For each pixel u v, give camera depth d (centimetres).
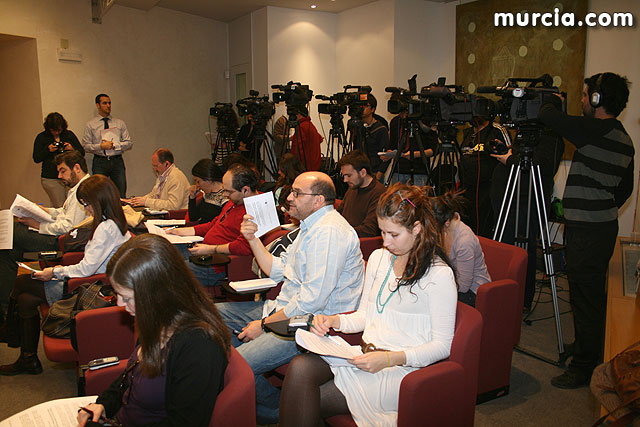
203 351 120
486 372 229
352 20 638
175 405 119
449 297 157
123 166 585
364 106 423
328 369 166
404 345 163
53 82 563
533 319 341
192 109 718
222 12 677
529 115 269
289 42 646
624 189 260
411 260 163
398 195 160
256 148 498
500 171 350
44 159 532
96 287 230
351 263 204
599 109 241
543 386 250
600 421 130
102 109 561
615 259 294
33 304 266
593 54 452
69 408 138
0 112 635
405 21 580
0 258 316
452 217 219
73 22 573
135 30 634
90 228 287
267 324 178
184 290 124
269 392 199
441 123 326
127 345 211
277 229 302
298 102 452
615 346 172
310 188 202
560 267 441
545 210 281
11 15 521
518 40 505
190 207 399
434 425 146
